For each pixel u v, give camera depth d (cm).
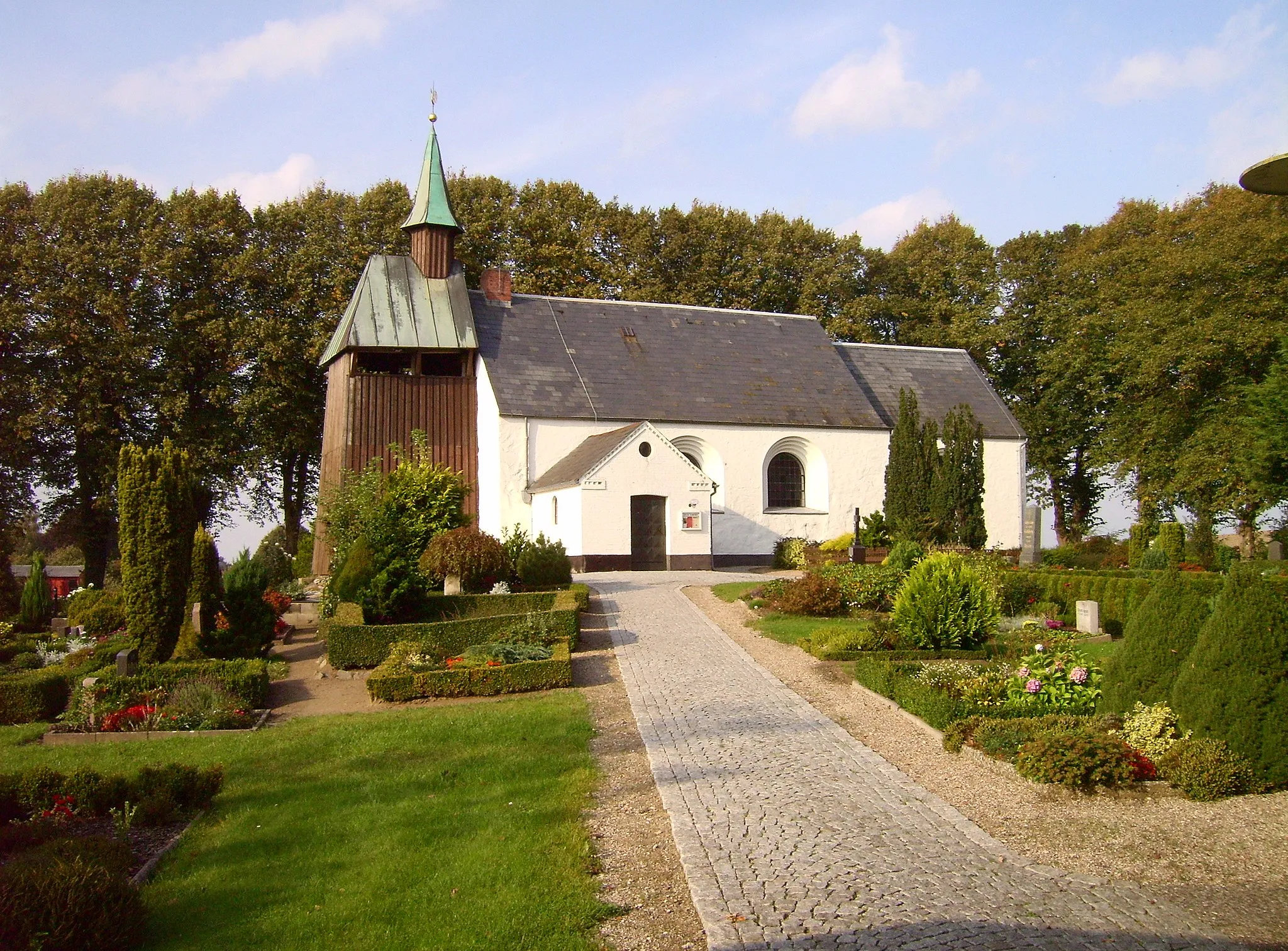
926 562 1703
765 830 862
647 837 870
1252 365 3447
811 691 1418
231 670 1547
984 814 900
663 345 3781
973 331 4781
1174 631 1062
